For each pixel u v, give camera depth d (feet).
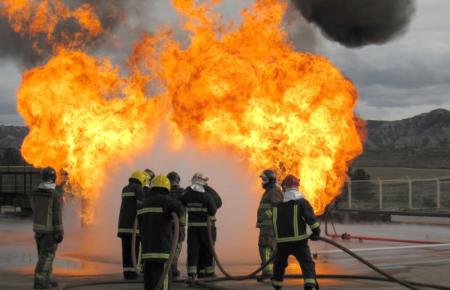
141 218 23.31
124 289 29.40
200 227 31.83
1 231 60.70
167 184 23.49
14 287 29.53
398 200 90.22
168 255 22.90
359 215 78.18
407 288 29.78
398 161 229.86
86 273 34.71
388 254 43.80
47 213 28.63
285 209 26.13
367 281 31.89
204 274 33.04
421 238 56.54
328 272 35.14
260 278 31.73
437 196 87.97
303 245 25.91
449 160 228.63
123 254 32.12
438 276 33.50
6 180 101.71
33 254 42.93
